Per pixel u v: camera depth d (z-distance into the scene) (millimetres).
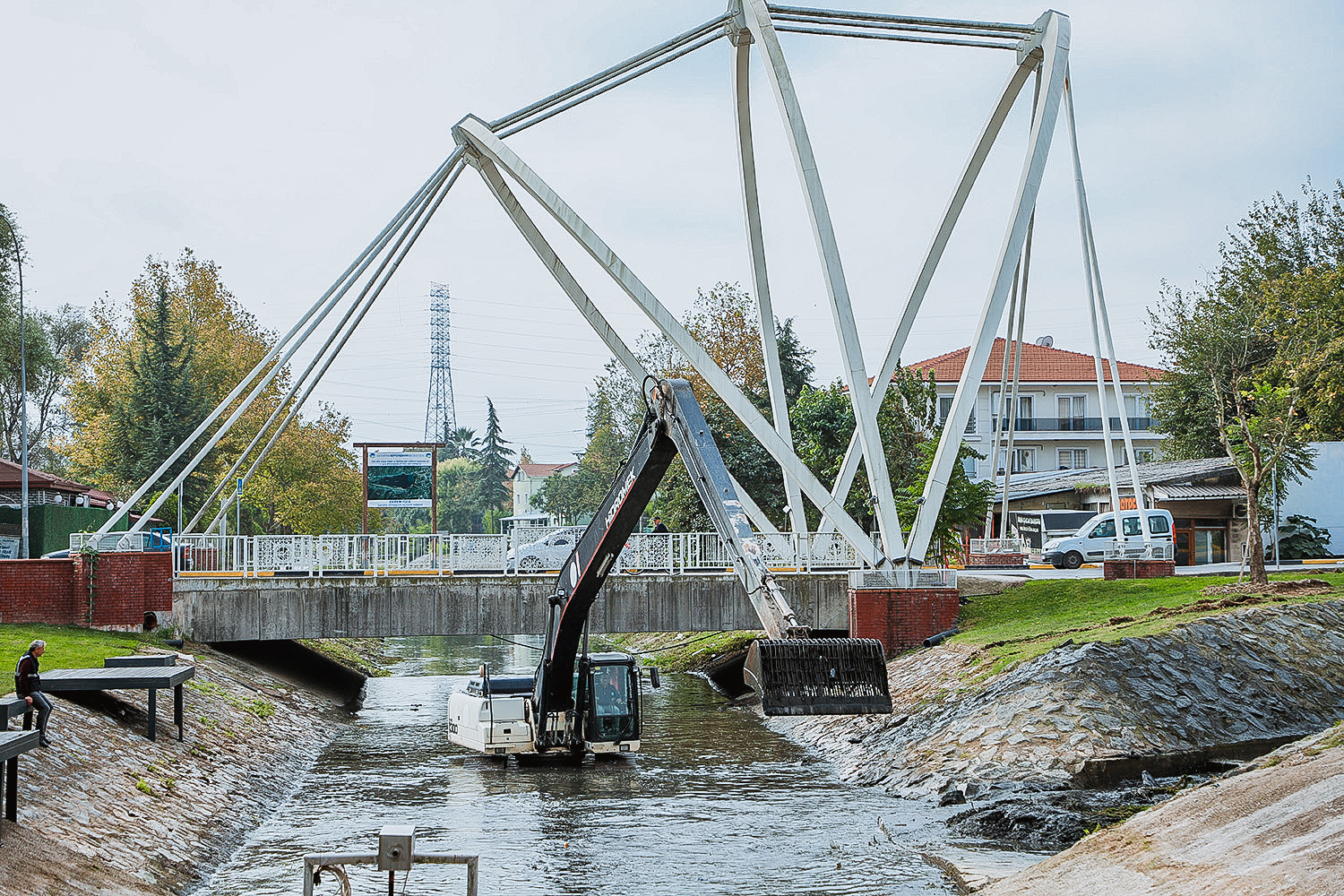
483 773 21797
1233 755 18953
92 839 13297
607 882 14172
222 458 56438
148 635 28781
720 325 61469
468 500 146750
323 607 29844
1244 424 29219
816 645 12977
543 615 30297
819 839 16125
